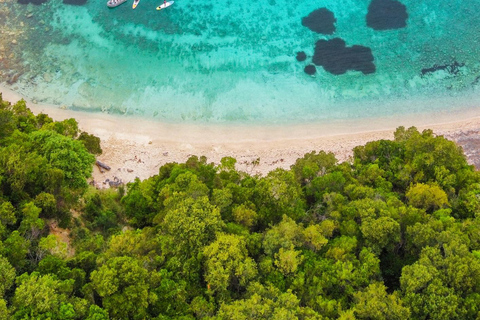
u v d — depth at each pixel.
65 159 54.00
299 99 79.69
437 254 42.78
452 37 90.56
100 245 47.69
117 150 70.50
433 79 83.38
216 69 83.81
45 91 79.31
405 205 51.28
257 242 46.12
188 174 53.19
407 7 96.00
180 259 44.22
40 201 48.62
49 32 89.75
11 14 92.75
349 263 43.75
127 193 58.94
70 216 52.16
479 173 56.22
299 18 93.88
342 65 85.25
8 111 59.22
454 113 78.25
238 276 42.59
